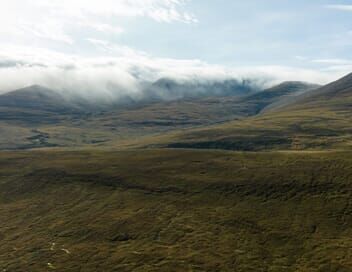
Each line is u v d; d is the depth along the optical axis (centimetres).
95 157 15912
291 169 11788
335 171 11150
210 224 9162
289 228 8662
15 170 14625
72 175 13412
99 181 12644
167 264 7562
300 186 10550
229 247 8100
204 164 13300
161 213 9956
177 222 9381
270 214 9388
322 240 8056
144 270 7406
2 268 8031
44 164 15088
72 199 11594
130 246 8481
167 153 15338
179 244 8369
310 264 7250
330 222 8725
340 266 7069
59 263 8019
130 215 10006
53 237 9325
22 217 10775
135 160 14675
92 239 9012
